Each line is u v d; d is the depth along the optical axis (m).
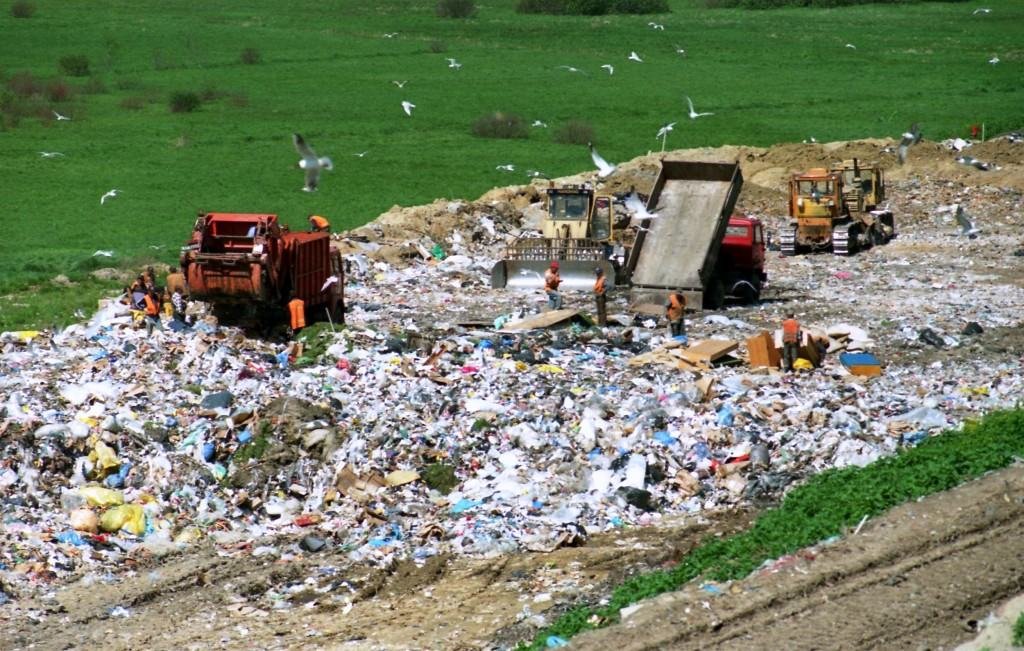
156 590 38.62
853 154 141.12
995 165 135.25
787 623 30.92
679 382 57.75
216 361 56.69
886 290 87.38
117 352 58.38
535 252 86.56
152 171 145.62
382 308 79.81
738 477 46.56
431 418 51.09
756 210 123.94
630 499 44.84
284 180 141.50
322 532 43.31
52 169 145.38
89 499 43.94
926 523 36.00
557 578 38.62
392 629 35.31
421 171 147.50
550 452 48.34
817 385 57.69
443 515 44.12
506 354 61.34
